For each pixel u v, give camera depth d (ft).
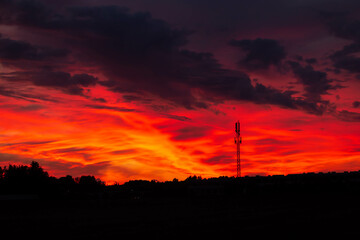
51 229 130.62
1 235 116.16
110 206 280.92
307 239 96.37
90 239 106.32
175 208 236.43
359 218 139.23
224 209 208.64
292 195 272.10
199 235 106.52
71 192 364.17
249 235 104.47
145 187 395.14
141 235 110.93
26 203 287.28
